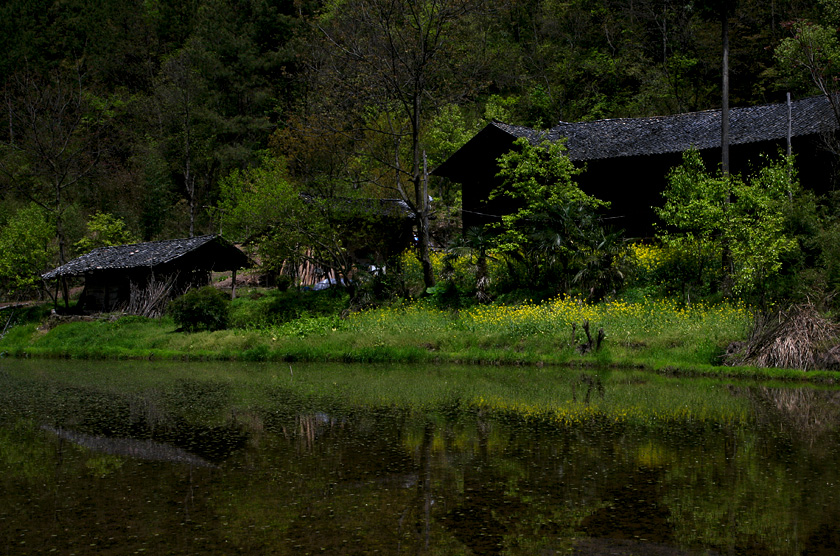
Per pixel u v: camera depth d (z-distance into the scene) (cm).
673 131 2906
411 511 655
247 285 3688
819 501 676
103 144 5206
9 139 5331
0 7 5909
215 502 688
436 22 2720
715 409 1190
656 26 5094
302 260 3053
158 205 5122
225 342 2386
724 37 2381
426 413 1171
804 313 1695
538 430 1020
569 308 2145
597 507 661
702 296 2223
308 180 3212
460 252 2581
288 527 612
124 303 3253
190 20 6103
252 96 5200
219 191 5409
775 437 962
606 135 3042
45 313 3447
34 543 578
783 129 2567
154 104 5366
